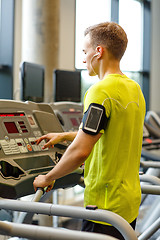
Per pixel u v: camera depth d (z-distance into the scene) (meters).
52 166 1.99
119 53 1.66
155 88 8.06
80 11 6.07
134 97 1.66
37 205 1.45
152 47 7.95
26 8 4.62
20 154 1.87
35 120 2.16
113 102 1.56
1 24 4.82
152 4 7.93
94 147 1.64
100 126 1.52
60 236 1.18
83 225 1.68
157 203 2.84
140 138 1.72
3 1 4.81
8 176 1.76
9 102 2.06
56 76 3.62
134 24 7.54
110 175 1.59
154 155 4.16
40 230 1.22
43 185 1.58
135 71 7.60
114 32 1.63
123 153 1.60
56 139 1.90
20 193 1.69
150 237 2.16
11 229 1.26
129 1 7.36
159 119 5.07
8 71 4.82
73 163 1.49
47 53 4.62
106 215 1.35
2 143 1.82
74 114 3.17
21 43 4.94
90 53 1.68
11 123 1.96
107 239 1.10
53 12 4.66
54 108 3.05
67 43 5.71
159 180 2.05
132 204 1.63
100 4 6.50
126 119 1.59
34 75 3.28
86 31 1.72
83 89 6.15
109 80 1.59
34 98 3.28
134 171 1.68
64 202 4.97
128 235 1.31
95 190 1.61
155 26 8.05
